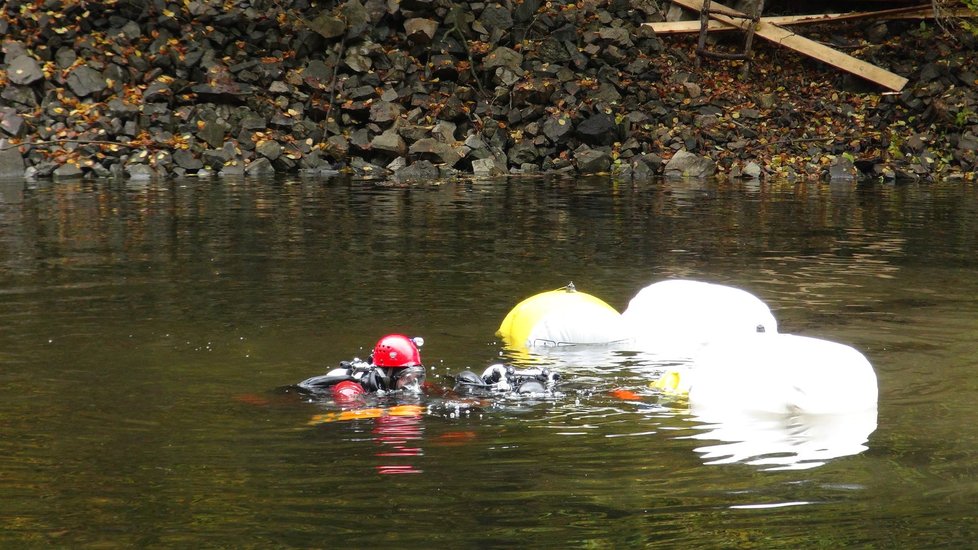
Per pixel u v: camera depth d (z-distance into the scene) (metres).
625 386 7.66
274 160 23.06
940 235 15.34
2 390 7.27
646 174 23.77
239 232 14.71
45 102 22.45
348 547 4.82
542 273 12.12
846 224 16.45
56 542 4.88
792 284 11.68
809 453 6.10
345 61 25.02
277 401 7.05
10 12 23.53
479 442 6.27
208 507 5.26
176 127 22.97
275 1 25.77
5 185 19.75
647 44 27.56
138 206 17.23
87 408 6.87
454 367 8.19
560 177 23.12
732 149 24.75
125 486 5.54
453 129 24.28
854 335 9.23
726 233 15.41
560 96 25.48
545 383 7.55
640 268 12.55
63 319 9.44
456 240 14.36
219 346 8.57
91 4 23.92
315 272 11.89
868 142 24.92
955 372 7.95
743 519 5.14
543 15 26.91
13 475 5.68
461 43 25.98
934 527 5.05
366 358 8.25
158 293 10.64
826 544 4.86
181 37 24.38
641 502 5.35
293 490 5.48
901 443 6.27
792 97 26.94
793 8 29.97
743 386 7.15
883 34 28.56
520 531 5.00
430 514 5.18
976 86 25.97
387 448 6.13
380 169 23.14
